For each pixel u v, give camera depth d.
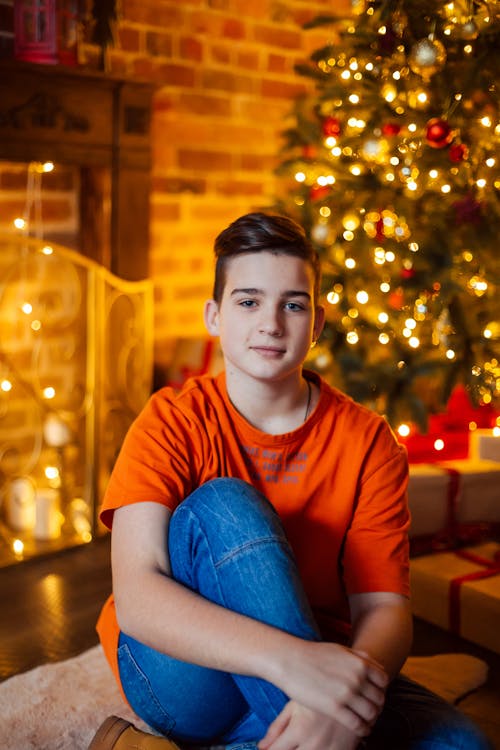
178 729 1.26
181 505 1.21
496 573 2.09
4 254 2.74
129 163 2.70
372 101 2.62
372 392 2.66
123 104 2.65
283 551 1.14
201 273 3.26
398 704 1.27
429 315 2.58
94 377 2.62
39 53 2.49
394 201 2.59
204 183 3.21
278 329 1.27
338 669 1.06
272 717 1.11
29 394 2.80
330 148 2.85
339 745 1.05
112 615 1.37
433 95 2.60
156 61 3.00
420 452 2.71
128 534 1.22
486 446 2.57
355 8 2.67
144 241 2.79
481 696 1.75
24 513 2.70
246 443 1.35
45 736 1.57
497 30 2.38
